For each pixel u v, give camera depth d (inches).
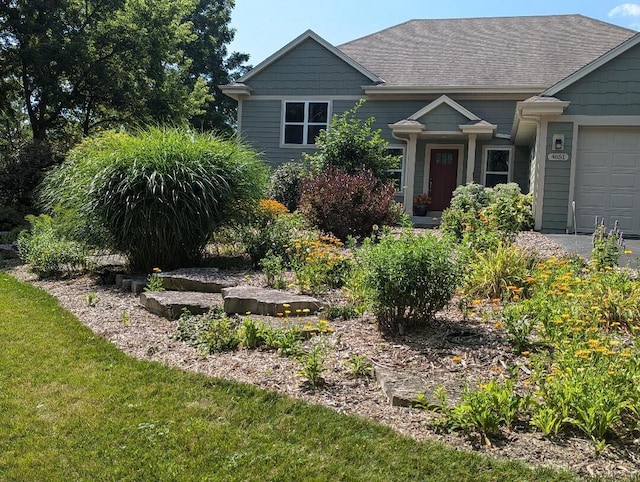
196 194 294.8
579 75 439.2
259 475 105.6
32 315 226.2
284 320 194.5
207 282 254.5
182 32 920.9
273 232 312.3
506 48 695.7
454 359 147.9
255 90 683.4
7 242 484.1
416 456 111.3
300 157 673.0
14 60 773.3
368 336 182.7
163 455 112.7
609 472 104.1
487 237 270.7
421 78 651.5
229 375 155.3
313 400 138.3
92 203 287.7
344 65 661.3
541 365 140.2
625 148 441.7
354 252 265.9
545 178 450.0
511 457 110.0
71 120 924.6
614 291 193.8
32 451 114.7
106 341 188.2
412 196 589.9
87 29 834.8
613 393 120.2
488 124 568.7
